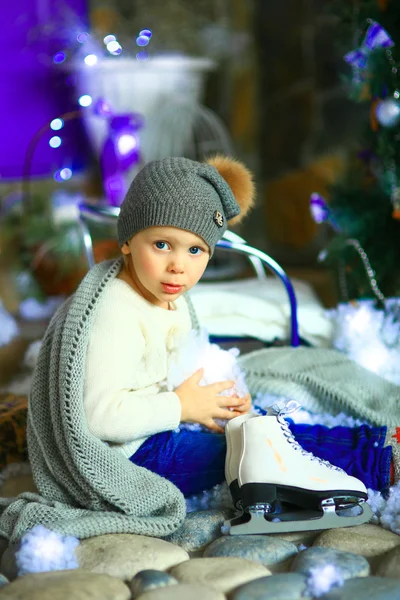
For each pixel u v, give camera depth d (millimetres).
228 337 2617
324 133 4672
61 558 1470
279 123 4855
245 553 1489
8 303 3654
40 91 4625
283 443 1673
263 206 4902
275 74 4836
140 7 4660
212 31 4660
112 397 1643
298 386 2141
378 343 2494
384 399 2109
